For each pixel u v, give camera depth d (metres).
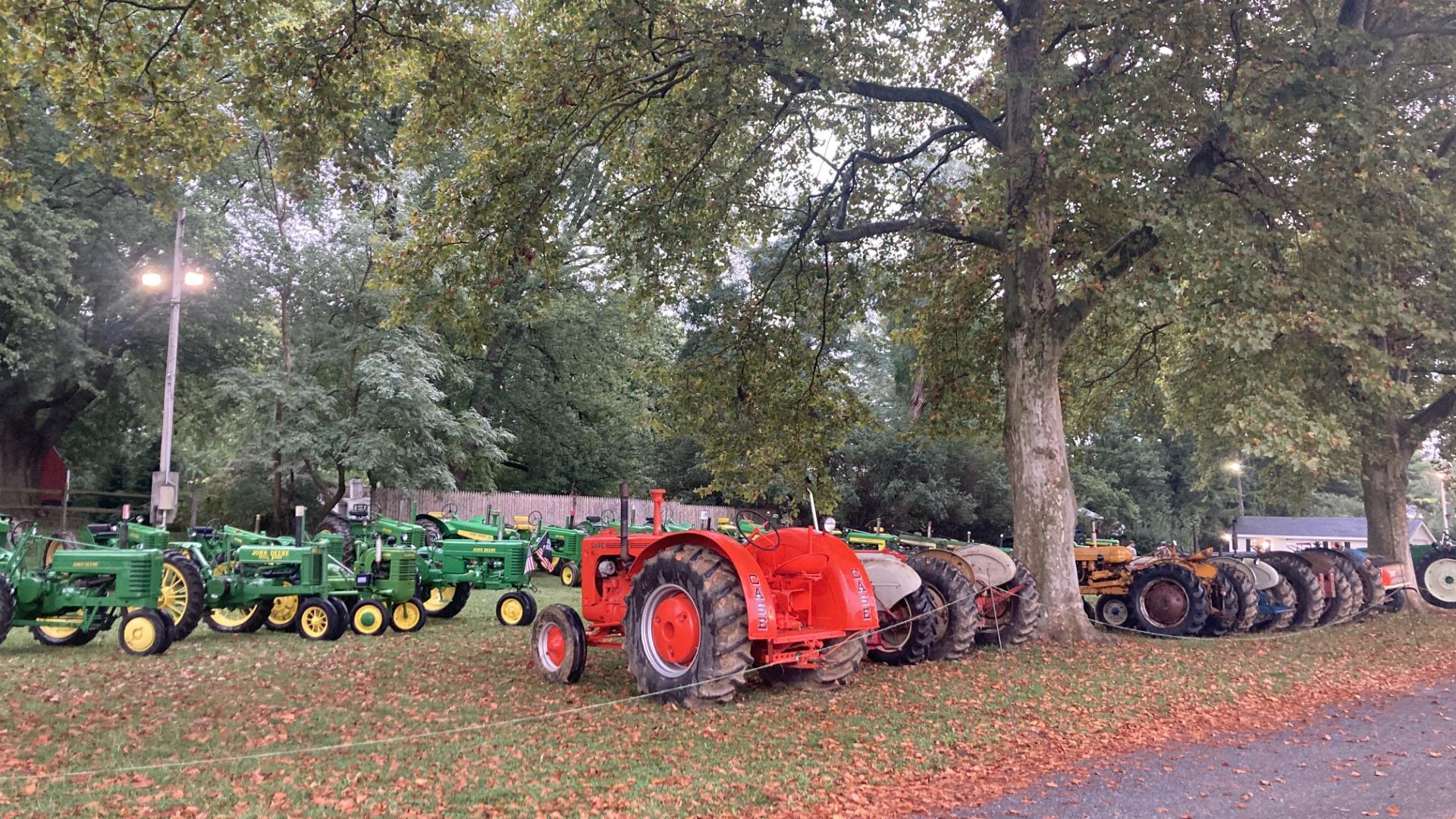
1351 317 9.85
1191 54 10.05
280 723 6.46
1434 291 12.27
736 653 6.88
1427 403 18.39
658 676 7.17
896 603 9.65
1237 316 9.45
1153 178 9.89
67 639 10.09
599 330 29.16
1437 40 12.67
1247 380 10.53
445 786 5.02
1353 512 57.28
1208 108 10.16
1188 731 6.91
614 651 9.76
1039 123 10.45
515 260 11.78
